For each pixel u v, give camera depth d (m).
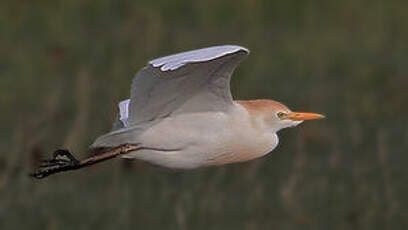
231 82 16.75
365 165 14.58
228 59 8.73
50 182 13.79
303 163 14.20
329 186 13.89
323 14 20.34
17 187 13.34
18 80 17.45
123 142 9.49
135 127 9.38
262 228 13.05
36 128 14.97
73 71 17.73
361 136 15.58
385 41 19.53
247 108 9.72
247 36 19.08
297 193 13.66
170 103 9.23
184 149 9.45
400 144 15.38
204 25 19.55
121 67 16.41
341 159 14.80
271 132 9.85
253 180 13.86
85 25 19.31
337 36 19.55
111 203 13.42
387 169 14.02
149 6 19.84
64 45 18.45
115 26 18.97
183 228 12.68
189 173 13.70
